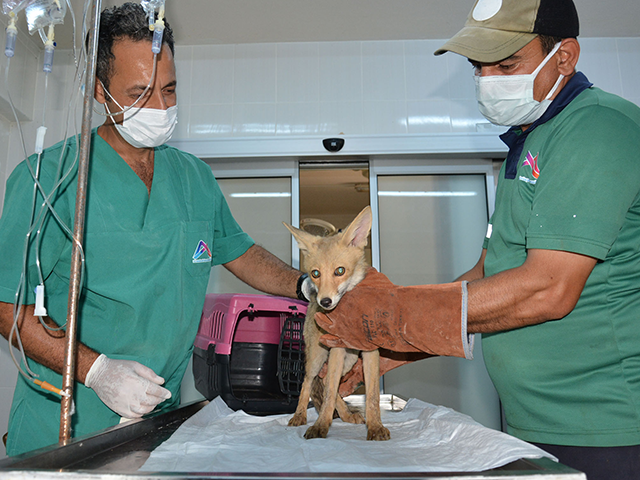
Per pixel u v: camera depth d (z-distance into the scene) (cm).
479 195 406
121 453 108
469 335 122
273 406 203
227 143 391
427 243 399
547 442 129
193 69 405
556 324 129
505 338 139
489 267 157
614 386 121
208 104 401
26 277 136
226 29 384
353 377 181
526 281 115
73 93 119
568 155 122
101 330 155
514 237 146
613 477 119
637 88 397
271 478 72
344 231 163
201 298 179
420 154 393
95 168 161
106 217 158
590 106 127
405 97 400
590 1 352
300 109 400
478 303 117
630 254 124
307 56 405
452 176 408
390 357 164
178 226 171
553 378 129
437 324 117
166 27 159
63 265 151
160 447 111
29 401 149
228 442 119
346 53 406
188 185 186
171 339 162
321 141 390
